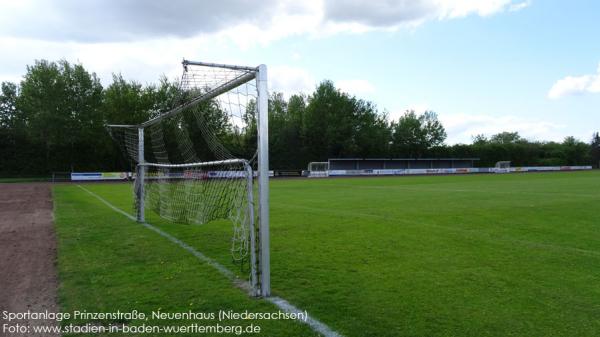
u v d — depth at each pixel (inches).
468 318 158.7
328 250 284.2
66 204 620.7
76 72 1610.5
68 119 1566.2
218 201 300.7
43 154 1651.1
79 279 214.2
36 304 178.5
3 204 629.6
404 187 995.3
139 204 437.7
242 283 207.6
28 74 1565.0
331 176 1927.9
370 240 319.0
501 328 149.6
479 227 375.9
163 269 235.3
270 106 2214.6
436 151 2657.5
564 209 504.7
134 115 1637.6
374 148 2463.1
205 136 315.3
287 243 310.3
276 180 1520.7
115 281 210.5
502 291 191.6
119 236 344.8
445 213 475.5
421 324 153.0
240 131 266.5
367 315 161.9
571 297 183.3
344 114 2349.9
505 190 850.8
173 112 342.0
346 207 553.6
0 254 277.6
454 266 237.6
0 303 180.2
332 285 202.4
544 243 302.5
